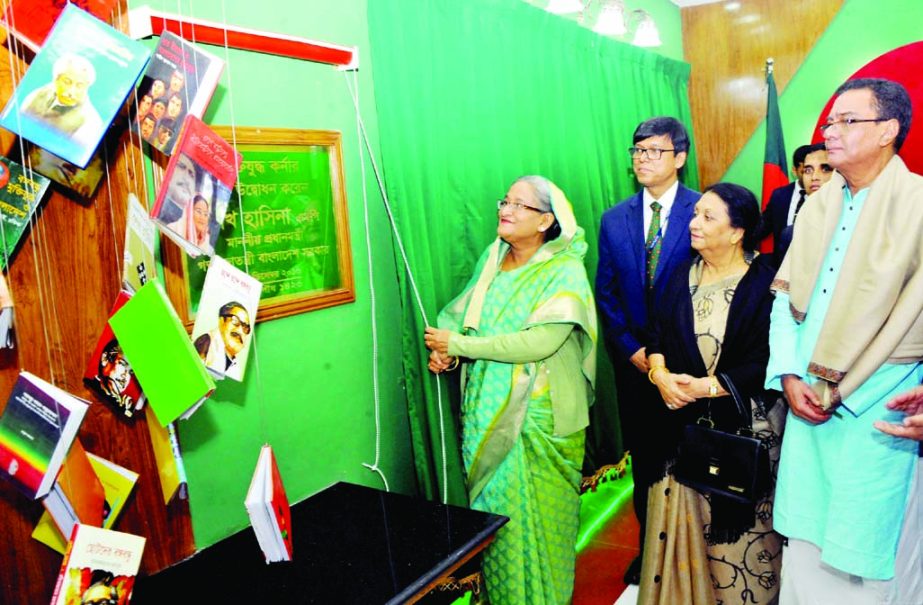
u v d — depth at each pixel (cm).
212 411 159
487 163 233
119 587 110
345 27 187
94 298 134
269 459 142
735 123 425
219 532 162
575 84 287
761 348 186
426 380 200
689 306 195
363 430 201
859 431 160
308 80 178
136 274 133
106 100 109
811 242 169
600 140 307
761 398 188
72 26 105
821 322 167
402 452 216
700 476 184
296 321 179
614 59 322
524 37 255
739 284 189
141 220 136
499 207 194
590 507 310
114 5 131
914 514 166
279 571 144
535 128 263
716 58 425
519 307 192
